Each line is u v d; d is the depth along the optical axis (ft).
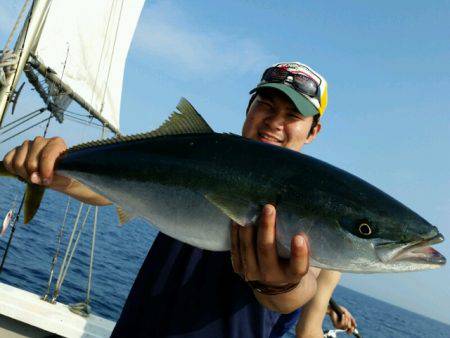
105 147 2.64
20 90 6.24
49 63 7.80
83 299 11.10
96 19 9.12
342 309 3.98
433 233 2.21
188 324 2.53
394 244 2.19
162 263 2.81
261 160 2.31
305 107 2.97
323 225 2.21
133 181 2.52
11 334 4.88
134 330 2.68
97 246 24.49
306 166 2.30
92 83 9.62
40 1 6.54
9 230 18.21
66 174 2.64
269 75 3.10
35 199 2.60
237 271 2.24
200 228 2.34
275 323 2.78
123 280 16.44
